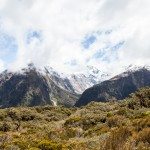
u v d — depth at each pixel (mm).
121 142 16781
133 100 40500
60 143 21266
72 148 19391
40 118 51312
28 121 48938
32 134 27594
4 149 19672
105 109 47562
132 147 16047
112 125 27328
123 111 33531
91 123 32875
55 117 52938
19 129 36469
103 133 23562
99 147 17312
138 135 17344
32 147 19531
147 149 15602
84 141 21391
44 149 19844
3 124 37406
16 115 50625
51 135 25984
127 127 19406
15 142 20984
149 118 20797
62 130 28688
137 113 32469
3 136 24172
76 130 27219
